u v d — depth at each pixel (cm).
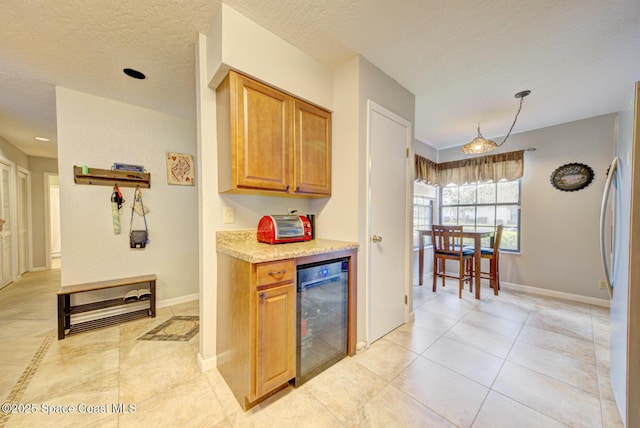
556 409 139
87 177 244
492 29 165
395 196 232
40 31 158
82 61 191
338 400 145
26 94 242
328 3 144
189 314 264
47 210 491
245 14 152
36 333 224
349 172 199
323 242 195
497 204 381
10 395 147
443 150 443
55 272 464
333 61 200
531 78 223
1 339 213
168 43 174
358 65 193
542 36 171
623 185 128
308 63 190
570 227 317
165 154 287
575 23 158
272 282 139
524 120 316
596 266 300
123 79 218
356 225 196
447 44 180
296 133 185
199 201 176
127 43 172
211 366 173
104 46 175
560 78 223
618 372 133
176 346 202
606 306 291
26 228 461
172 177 292
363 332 201
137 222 272
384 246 221
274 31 166
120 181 260
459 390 154
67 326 230
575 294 312
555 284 327
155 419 131
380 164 215
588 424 129
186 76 213
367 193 202
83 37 165
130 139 266
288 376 147
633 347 114
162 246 287
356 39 175
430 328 236
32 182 475
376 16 154
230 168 155
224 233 178
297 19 156
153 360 183
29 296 328
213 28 156
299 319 156
